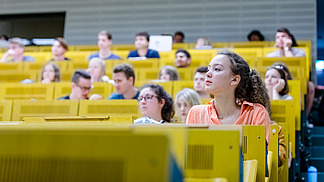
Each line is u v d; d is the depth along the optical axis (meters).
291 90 4.55
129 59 6.36
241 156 1.63
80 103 4.15
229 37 9.33
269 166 2.40
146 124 1.67
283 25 9.18
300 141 4.79
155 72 5.76
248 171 1.87
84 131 0.93
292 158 3.87
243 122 2.34
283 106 3.96
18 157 0.94
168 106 3.12
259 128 2.10
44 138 0.94
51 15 10.16
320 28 12.05
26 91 5.10
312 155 5.33
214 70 2.37
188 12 9.57
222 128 1.67
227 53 2.41
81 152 0.93
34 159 0.94
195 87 4.29
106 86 4.92
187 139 1.57
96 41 9.76
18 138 0.94
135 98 4.37
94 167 0.92
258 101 2.39
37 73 6.24
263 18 9.27
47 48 8.79
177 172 1.06
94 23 9.84
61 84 5.02
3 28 10.34
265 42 8.33
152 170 0.90
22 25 10.41
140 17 9.73
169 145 0.91
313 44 9.02
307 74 6.95
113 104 4.06
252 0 9.40
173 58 7.41
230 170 1.53
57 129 0.95
